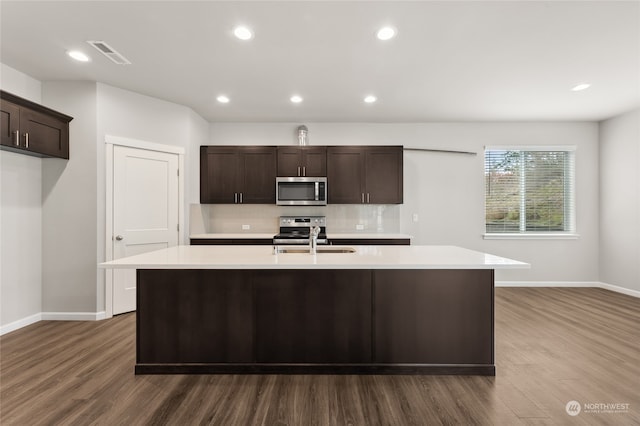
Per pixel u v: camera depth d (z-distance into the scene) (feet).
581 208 15.93
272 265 6.59
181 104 13.43
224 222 16.02
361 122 16.06
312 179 14.97
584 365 7.75
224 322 7.36
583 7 7.07
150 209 12.50
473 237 16.14
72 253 11.05
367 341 7.36
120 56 9.27
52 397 6.40
